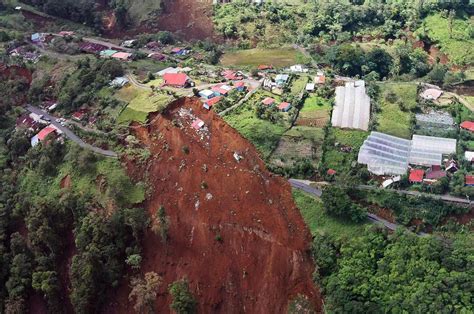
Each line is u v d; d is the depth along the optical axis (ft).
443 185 272.31
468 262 237.25
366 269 244.83
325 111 323.57
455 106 334.24
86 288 256.11
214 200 271.08
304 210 270.46
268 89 344.69
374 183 279.69
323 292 246.68
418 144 302.04
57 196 290.35
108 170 292.61
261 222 262.88
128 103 327.26
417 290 232.12
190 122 303.89
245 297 252.62
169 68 374.22
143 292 250.57
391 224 264.52
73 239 279.49
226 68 384.06
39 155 312.09
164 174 285.43
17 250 278.05
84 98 341.41
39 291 270.26
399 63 399.65
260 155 290.76
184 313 244.63
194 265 261.44
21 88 372.17
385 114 327.06
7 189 301.63
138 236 269.44
